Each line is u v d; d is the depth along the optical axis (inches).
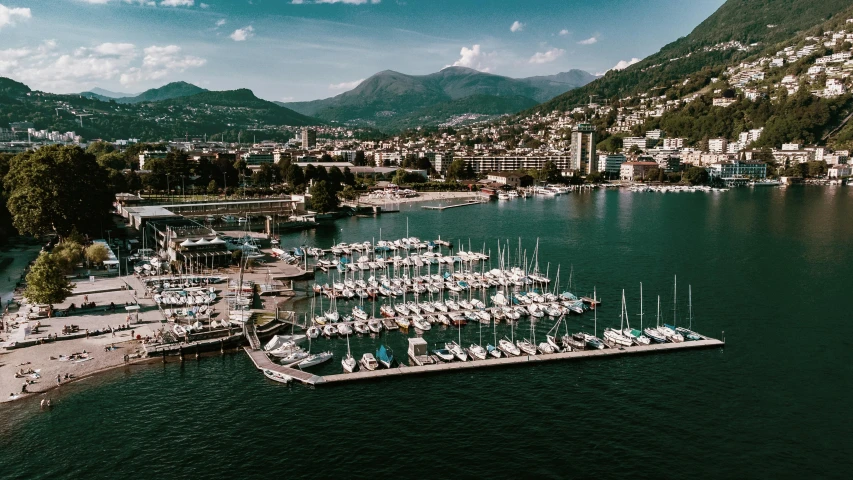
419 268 7839.6
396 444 3417.8
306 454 3299.7
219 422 3619.6
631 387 4183.1
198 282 6535.4
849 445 3452.3
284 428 3575.3
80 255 6998.0
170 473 3097.9
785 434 3570.4
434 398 4008.4
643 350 4813.0
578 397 4028.1
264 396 3978.8
